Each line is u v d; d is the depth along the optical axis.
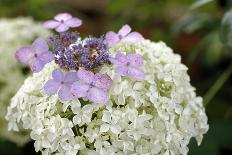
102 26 1.07
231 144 0.72
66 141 0.48
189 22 0.77
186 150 0.50
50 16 0.91
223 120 0.74
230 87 0.86
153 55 0.52
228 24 0.61
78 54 0.49
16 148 0.75
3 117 0.72
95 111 0.48
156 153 0.48
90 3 1.16
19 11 0.98
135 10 0.91
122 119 0.48
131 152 0.48
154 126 0.49
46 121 0.49
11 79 0.73
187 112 0.51
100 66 0.49
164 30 0.99
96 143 0.47
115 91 0.48
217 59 0.83
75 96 0.48
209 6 0.83
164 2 0.90
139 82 0.49
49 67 0.51
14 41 0.75
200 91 0.89
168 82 0.51
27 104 0.51
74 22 0.52
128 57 0.48
